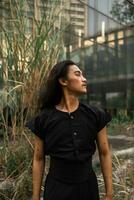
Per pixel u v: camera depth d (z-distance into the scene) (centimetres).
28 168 396
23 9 450
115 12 1205
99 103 1361
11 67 434
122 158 539
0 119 439
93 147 227
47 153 228
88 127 222
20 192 382
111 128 898
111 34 1297
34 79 420
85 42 1259
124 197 390
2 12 482
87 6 1120
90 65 1382
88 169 224
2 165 426
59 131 221
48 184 227
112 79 1355
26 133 427
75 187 220
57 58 436
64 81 227
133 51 1314
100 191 398
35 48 426
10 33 441
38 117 229
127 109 1275
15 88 408
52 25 445
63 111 225
